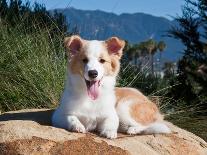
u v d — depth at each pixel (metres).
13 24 3.55
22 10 3.74
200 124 3.08
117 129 2.32
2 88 3.01
